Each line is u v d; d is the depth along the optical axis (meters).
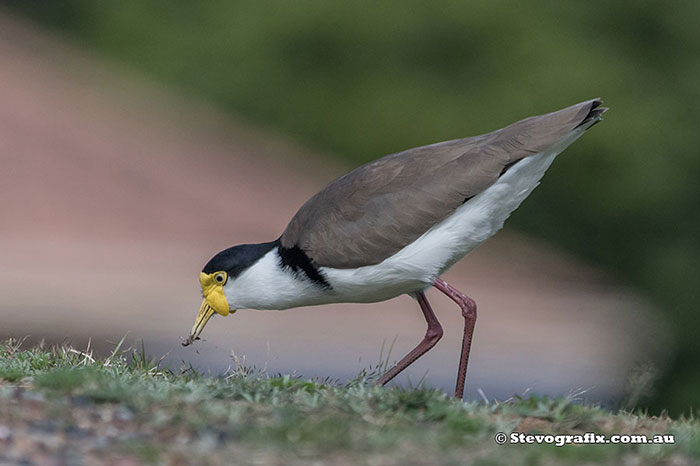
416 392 6.63
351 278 7.91
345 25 30.69
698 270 26.34
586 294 24.39
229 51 32.22
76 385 6.43
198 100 31.89
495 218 7.91
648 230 27.80
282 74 31.50
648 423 6.80
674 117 27.80
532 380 15.22
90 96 30.61
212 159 28.75
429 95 29.72
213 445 5.60
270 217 25.97
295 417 6.06
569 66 28.55
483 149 7.80
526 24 29.27
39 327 15.06
